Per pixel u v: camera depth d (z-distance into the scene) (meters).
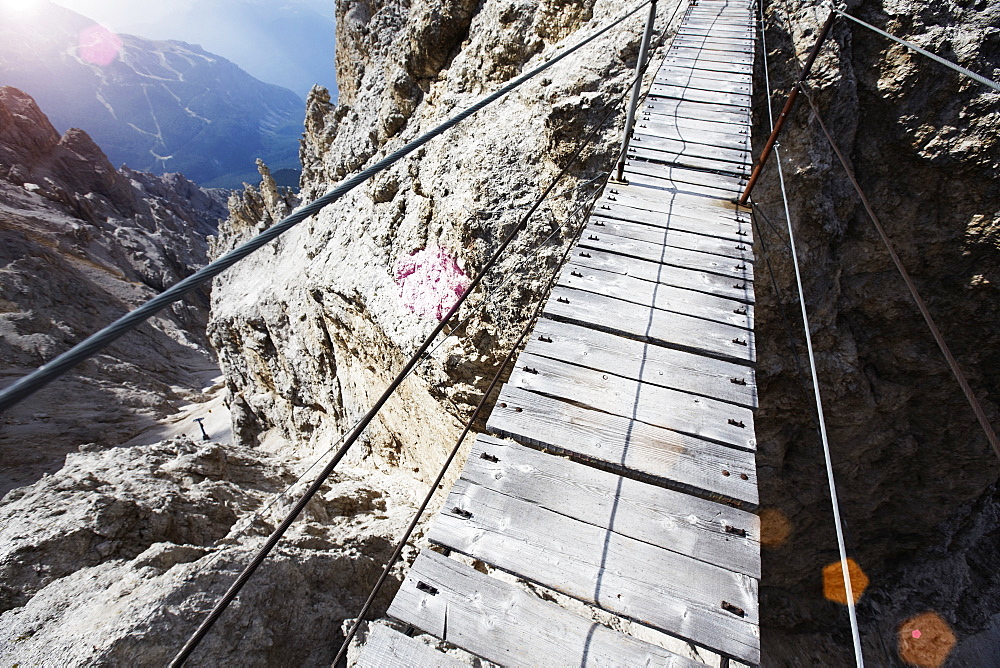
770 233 6.07
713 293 3.91
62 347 38.06
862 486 7.98
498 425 3.00
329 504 8.12
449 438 8.45
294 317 14.90
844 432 7.07
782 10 6.43
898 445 7.68
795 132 6.11
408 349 7.99
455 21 9.63
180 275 67.56
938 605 9.68
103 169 78.56
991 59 5.62
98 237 62.06
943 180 6.01
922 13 5.81
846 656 9.27
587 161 6.46
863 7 6.04
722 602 2.35
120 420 29.48
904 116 6.00
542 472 2.79
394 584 5.61
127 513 5.86
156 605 3.98
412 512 8.54
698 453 2.87
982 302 6.36
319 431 15.59
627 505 2.66
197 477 8.11
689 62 6.31
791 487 7.84
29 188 62.66
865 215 6.31
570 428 2.99
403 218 9.16
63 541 5.16
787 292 6.26
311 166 20.81
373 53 13.66
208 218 107.19
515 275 6.75
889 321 6.75
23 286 41.16
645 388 3.21
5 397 1.01
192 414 31.39
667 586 2.39
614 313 3.72
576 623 2.31
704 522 2.61
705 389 3.21
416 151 9.04
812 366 2.62
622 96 6.42
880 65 5.99
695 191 4.95
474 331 7.12
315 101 18.84
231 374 20.64
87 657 3.51
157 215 84.12
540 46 8.22
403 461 10.71
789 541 8.52
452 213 7.48
